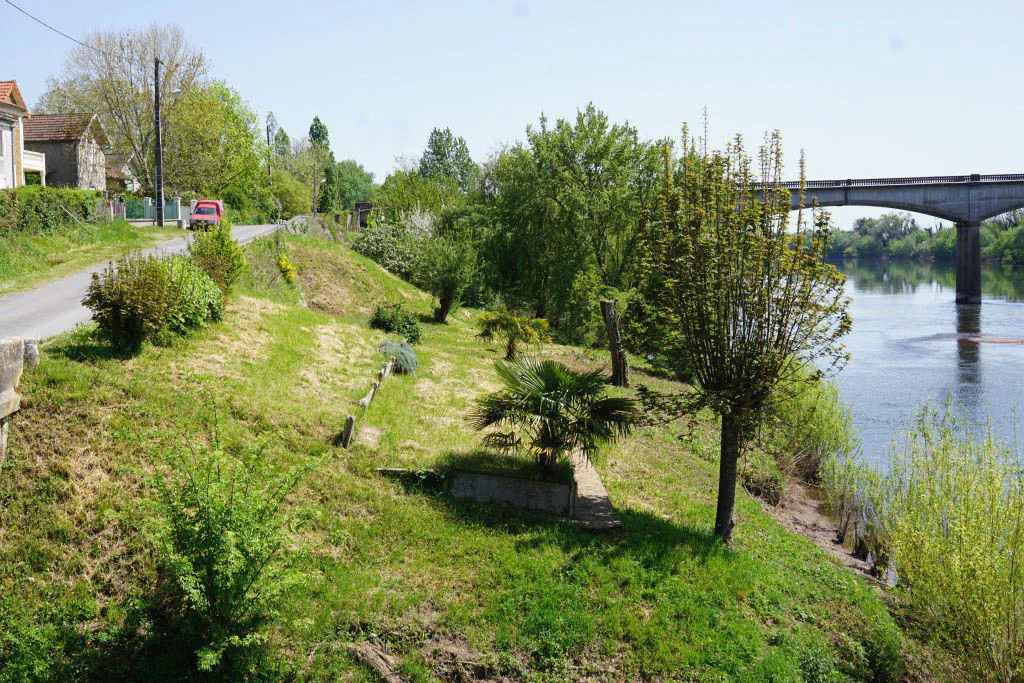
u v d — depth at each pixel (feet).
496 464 45.55
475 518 39.14
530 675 28.19
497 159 178.29
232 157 227.61
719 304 42.27
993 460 37.93
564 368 45.27
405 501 39.24
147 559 29.17
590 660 29.40
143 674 24.99
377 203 267.39
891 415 99.66
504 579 33.68
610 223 141.08
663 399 48.01
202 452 27.17
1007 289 342.03
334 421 44.93
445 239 112.27
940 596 35.60
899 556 38.68
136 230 111.86
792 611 36.45
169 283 48.42
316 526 35.17
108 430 34.86
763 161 43.75
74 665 24.50
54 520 29.53
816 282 41.47
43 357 39.60
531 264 145.18
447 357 78.38
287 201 319.47
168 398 39.29
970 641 34.30
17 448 32.17
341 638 28.50
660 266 44.06
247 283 77.15
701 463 60.85
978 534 35.12
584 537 38.88
